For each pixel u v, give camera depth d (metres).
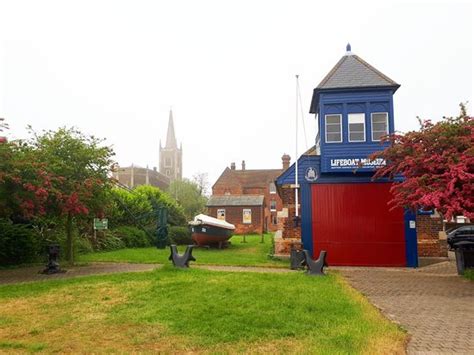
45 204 15.13
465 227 29.31
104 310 8.47
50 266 14.45
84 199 15.69
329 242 18.55
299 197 19.22
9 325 7.48
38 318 7.94
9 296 9.96
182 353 6.03
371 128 18.58
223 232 28.23
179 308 8.32
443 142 13.81
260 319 7.50
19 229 17.33
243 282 11.14
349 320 7.64
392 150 14.88
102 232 24.28
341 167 18.48
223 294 9.59
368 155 18.39
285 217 19.38
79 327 7.31
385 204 18.50
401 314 8.62
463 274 14.49
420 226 18.83
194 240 29.16
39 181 13.84
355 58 19.75
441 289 11.75
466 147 13.57
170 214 34.56
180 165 129.75
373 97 18.73
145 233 28.00
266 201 68.12
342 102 18.84
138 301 9.16
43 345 6.36
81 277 12.79
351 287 11.64
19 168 13.66
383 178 18.42
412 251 18.08
